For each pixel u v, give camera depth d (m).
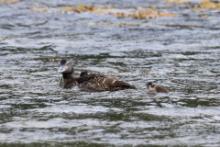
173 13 47.72
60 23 42.94
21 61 30.19
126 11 48.81
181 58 31.11
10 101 22.50
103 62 30.17
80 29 40.59
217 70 28.12
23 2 53.59
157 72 27.69
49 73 27.41
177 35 38.59
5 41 36.03
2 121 20.00
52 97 23.12
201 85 25.11
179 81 25.84
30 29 40.50
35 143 17.86
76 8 48.59
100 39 36.97
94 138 18.33
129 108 21.50
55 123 19.80
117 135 18.61
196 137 18.44
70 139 18.23
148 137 18.44
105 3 53.72
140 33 39.25
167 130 19.08
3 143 17.86
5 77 26.55
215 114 20.83
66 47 34.34
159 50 33.44
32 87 24.80
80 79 24.88
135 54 32.25
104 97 23.08
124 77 26.59
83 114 20.78
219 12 49.22
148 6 52.19
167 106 21.80
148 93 23.66
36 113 20.92
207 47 34.44
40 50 33.38
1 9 49.09
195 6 52.44
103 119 20.20
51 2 54.19
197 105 21.94
